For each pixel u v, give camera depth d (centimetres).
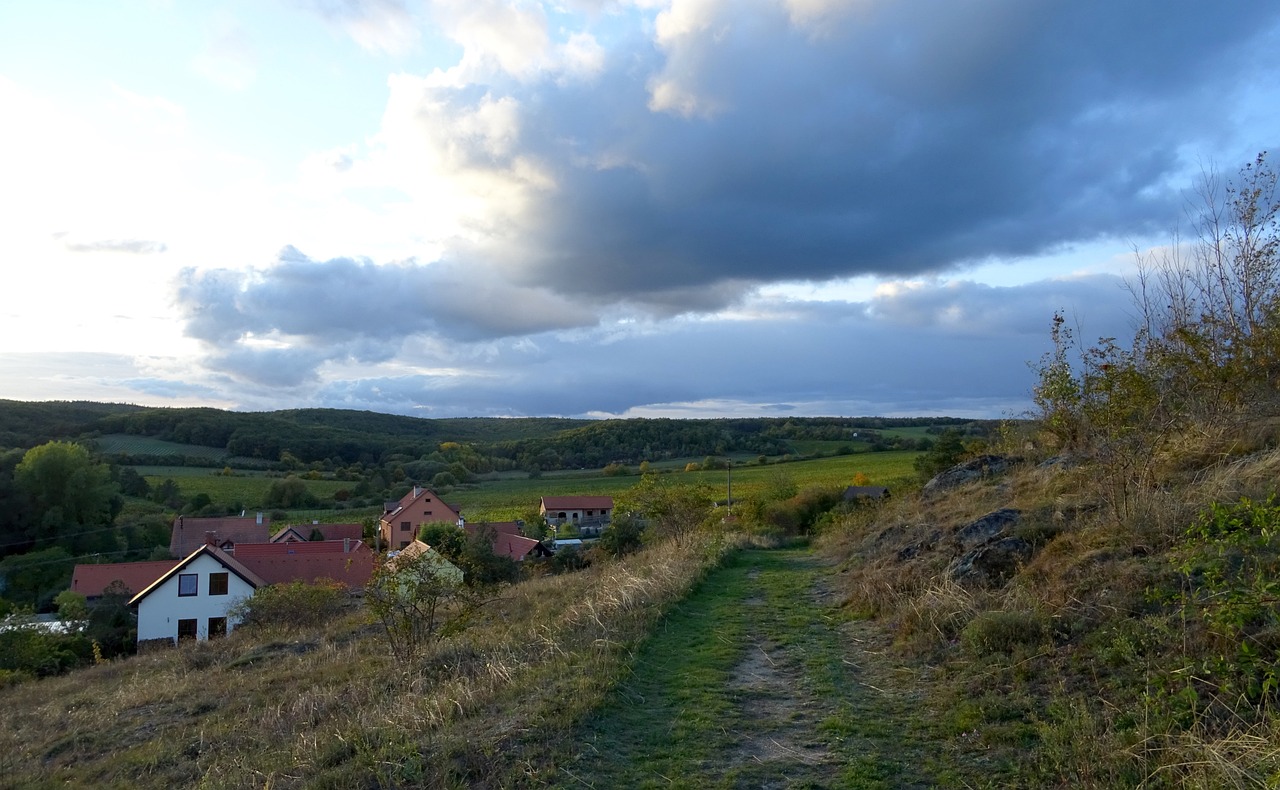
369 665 1200
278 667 1377
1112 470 777
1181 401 892
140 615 3084
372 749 588
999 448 1576
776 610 980
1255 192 891
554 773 498
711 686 670
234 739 878
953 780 459
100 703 1271
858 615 898
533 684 693
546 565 3438
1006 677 582
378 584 1123
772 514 2941
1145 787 399
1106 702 491
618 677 675
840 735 543
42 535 4853
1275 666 431
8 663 2205
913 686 632
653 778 490
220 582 3175
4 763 946
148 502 6022
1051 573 703
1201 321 907
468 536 3684
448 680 877
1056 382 906
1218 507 484
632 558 1864
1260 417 824
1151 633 532
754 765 502
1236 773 376
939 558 913
